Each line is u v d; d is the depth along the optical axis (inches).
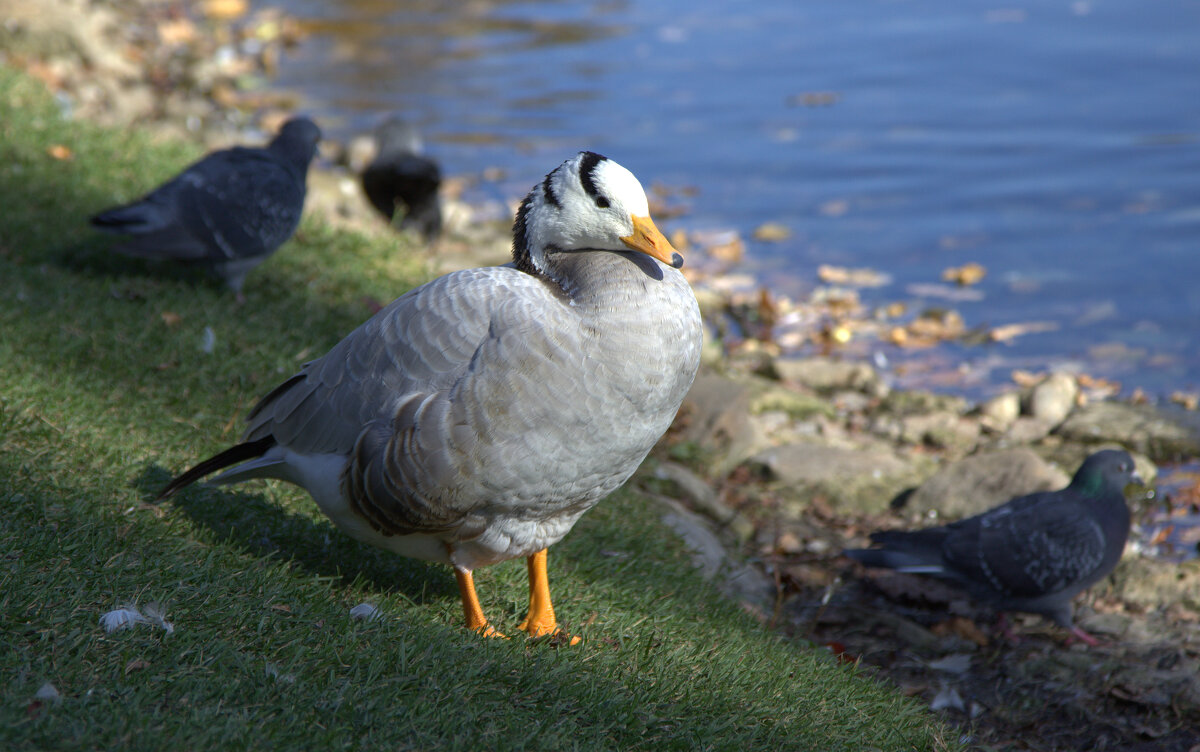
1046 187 586.9
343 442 188.2
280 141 337.1
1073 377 413.7
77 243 342.0
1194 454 371.6
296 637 178.9
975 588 277.7
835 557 311.1
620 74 787.4
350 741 157.0
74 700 151.6
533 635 203.2
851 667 229.6
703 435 356.5
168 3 890.7
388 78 760.3
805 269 521.0
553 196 188.7
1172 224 539.2
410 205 463.5
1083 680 256.8
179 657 166.2
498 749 161.8
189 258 308.3
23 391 239.6
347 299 353.1
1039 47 832.9
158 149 437.1
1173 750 230.4
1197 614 283.4
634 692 186.2
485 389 176.9
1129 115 679.1
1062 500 277.9
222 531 215.8
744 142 660.7
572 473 184.1
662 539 271.1
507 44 858.8
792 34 895.7
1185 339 450.6
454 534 189.0
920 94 735.7
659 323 181.6
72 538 194.2
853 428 391.5
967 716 244.1
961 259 522.9
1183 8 920.9
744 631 233.6
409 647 181.3
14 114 425.4
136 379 266.7
